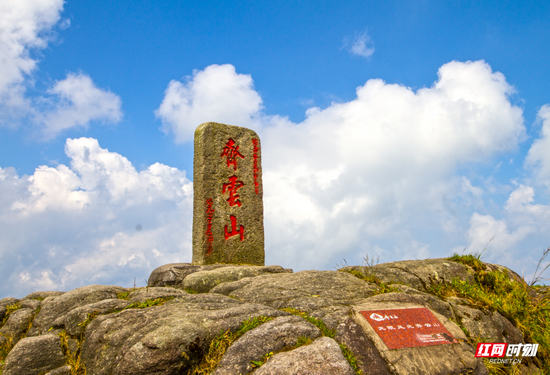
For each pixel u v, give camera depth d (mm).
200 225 7129
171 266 5926
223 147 7688
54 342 3322
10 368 3066
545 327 4203
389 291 4082
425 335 3014
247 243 7555
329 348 2564
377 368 2680
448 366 2766
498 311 4035
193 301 3719
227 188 7570
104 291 4160
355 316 3193
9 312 4344
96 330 3125
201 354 2674
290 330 2783
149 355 2531
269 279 4637
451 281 4746
